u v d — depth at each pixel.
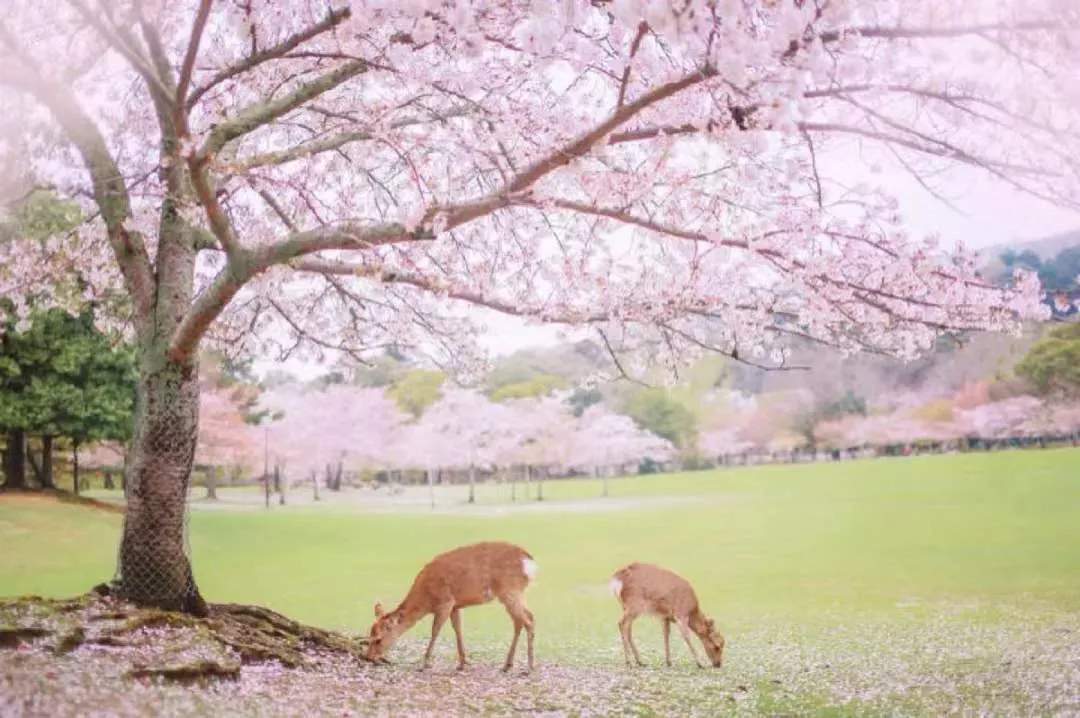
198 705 5.30
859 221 6.67
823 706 7.05
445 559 8.37
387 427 39.59
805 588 17.09
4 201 9.33
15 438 26.03
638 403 44.97
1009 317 6.93
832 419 42.12
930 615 13.70
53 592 16.70
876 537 23.09
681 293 7.11
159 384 7.85
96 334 25.08
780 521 26.31
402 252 6.59
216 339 10.64
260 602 15.98
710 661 9.64
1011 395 38.41
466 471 45.69
